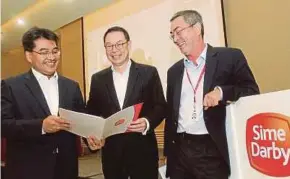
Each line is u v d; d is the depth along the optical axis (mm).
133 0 3627
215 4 2740
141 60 3492
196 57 1507
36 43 1503
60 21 4930
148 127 1635
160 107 1727
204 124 1443
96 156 3635
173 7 3135
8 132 1427
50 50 1525
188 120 1490
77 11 4527
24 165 1467
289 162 1180
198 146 1457
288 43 2383
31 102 1502
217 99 1328
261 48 2561
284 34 2406
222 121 1449
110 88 1746
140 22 3533
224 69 1460
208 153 1437
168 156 1593
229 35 2777
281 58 2430
